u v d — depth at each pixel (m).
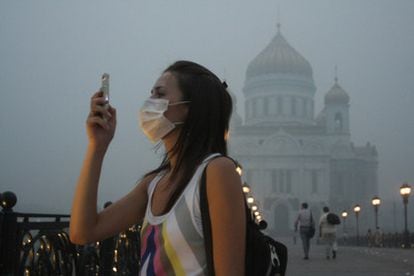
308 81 121.62
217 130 2.01
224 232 1.70
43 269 4.02
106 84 2.06
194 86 2.00
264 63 122.00
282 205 101.75
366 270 11.76
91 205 2.04
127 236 7.04
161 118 1.98
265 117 118.38
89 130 2.04
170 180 1.95
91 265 5.40
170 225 1.81
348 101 112.25
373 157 113.75
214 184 1.76
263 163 102.94
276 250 1.87
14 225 3.51
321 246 33.88
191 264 1.77
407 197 27.83
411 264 13.50
